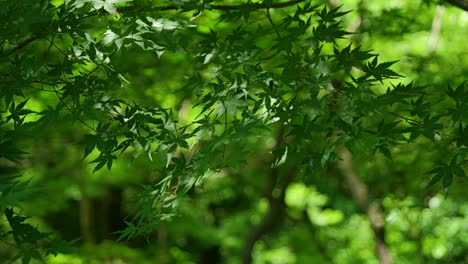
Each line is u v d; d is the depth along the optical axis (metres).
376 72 4.25
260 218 18.33
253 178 14.59
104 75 4.89
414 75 9.26
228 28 7.30
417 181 10.18
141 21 4.46
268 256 17.36
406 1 8.95
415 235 14.41
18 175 3.53
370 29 8.79
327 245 17.69
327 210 16.98
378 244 11.34
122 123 4.49
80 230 20.62
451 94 4.27
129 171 12.96
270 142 10.13
